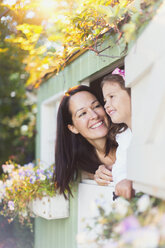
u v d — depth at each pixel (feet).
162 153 3.91
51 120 14.46
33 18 10.09
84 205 8.79
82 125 8.68
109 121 8.67
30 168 10.91
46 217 9.33
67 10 8.92
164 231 3.57
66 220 9.84
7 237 12.92
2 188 10.27
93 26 7.37
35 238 12.69
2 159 19.01
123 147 6.91
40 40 10.69
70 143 9.27
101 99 9.30
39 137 14.85
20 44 10.02
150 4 5.13
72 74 9.98
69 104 8.91
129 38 5.05
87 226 5.02
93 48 7.89
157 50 4.26
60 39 8.34
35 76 12.88
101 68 7.74
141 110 4.97
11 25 10.48
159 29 4.21
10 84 18.35
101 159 9.41
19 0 8.47
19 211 10.41
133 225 3.70
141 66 4.91
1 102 20.40
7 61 15.20
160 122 4.12
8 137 20.72
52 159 14.16
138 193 5.53
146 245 3.42
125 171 6.55
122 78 6.54
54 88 12.54
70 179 9.13
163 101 4.00
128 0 6.30
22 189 9.86
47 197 9.36
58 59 8.76
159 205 4.64
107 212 4.97
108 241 4.59
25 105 20.93
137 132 5.16
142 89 5.02
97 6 6.12
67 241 9.68
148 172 4.33
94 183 8.64
